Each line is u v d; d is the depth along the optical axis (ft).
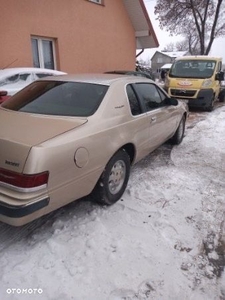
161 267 8.59
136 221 10.76
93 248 9.25
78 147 9.02
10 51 29.32
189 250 9.36
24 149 7.89
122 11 46.57
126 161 12.09
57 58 35.42
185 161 17.11
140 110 13.19
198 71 36.22
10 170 7.95
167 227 10.46
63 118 10.02
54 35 34.19
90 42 40.16
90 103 10.89
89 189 10.14
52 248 9.18
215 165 16.56
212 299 7.65
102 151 10.12
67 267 8.46
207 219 11.08
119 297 7.55
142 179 14.32
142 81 14.32
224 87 45.96
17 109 11.05
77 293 7.62
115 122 10.98
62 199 9.00
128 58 50.24
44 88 11.96
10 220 7.98
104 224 10.52
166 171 15.46
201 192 13.15
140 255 9.03
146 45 55.93
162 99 16.17
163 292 7.77
